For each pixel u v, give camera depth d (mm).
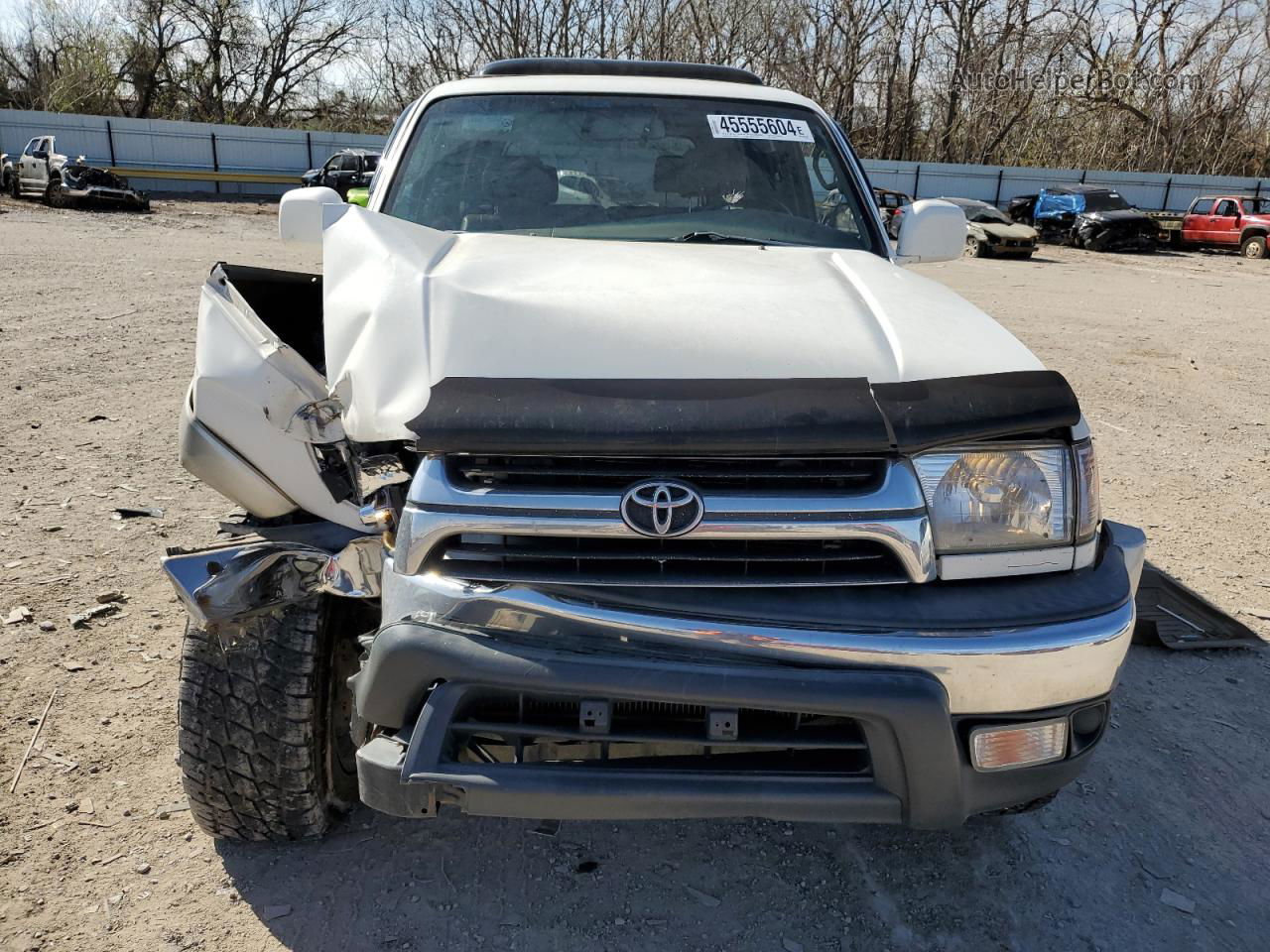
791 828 2756
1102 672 1977
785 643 1843
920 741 1842
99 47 41625
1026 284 17453
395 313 2119
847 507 1882
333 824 2633
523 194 3174
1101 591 2008
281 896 2400
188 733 2293
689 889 2502
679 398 1891
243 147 34375
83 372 7312
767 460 1887
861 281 2547
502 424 1833
